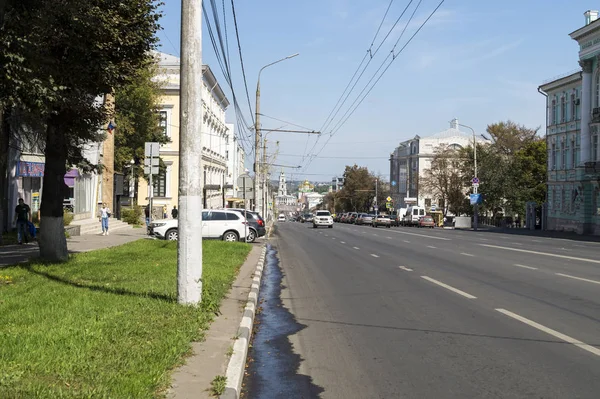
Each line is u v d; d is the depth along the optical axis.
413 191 104.31
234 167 93.31
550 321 9.01
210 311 8.88
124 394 4.77
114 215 42.56
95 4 12.51
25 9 11.30
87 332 6.79
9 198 25.03
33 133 17.34
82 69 12.80
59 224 15.21
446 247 26.75
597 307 10.18
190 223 8.96
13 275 12.09
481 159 67.06
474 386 5.92
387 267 17.78
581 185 48.75
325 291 13.05
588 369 6.43
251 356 7.38
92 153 34.47
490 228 62.09
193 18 8.83
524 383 5.98
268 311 10.64
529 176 69.06
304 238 36.66
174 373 5.80
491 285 13.16
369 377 6.34
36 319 7.59
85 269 13.47
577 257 20.59
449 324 8.98
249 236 29.89
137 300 9.21
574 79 51.28
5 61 10.45
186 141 8.92
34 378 5.05
